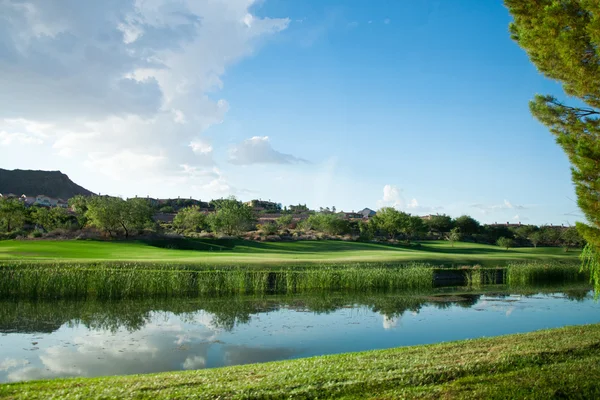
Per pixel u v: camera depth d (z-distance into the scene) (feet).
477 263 161.48
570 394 28.73
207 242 229.66
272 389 28.60
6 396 26.66
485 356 36.40
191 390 28.32
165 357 49.16
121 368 44.83
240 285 101.55
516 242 380.17
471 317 75.36
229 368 36.42
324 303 89.20
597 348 39.06
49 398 26.20
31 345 53.93
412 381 30.42
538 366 33.94
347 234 318.45
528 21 41.91
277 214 544.62
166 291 96.73
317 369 33.35
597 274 52.75
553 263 159.53
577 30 36.19
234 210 277.85
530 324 69.72
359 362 35.53
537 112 44.83
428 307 86.02
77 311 77.00
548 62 40.70
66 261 109.29
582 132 41.27
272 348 53.52
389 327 66.28
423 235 377.71
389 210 349.00
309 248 236.02
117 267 107.45
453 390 28.86
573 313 80.43
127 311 77.97
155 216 422.41
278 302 89.66
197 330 63.57
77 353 50.49
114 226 225.35
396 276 115.55
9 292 88.07
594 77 36.86
